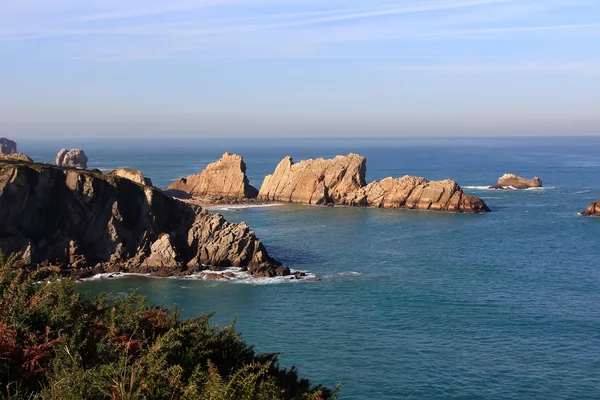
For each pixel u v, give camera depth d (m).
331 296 77.56
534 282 84.44
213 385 16.55
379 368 52.62
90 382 15.88
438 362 54.12
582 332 62.28
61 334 18.55
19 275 21.48
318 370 52.12
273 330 63.28
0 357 16.39
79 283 84.25
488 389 48.62
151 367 16.95
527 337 60.81
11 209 90.44
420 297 76.50
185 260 97.31
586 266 94.88
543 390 48.50
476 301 74.38
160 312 22.50
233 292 79.94
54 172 97.06
